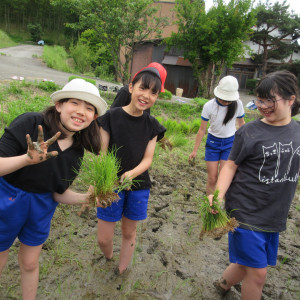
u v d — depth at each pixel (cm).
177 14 2036
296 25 3231
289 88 199
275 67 3625
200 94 2222
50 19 6297
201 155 723
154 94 234
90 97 178
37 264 207
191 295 265
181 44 2083
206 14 1998
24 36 5791
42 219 195
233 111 382
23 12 6141
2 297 233
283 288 288
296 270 318
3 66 1778
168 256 316
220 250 339
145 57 2459
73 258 288
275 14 3206
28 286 205
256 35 3303
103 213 253
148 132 253
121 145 245
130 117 244
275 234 219
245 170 221
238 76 3800
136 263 297
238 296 265
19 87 1020
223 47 1989
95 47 2905
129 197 255
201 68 2141
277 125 213
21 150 176
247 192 216
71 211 370
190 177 565
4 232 186
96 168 218
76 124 181
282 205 212
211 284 281
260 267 211
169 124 830
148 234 351
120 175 254
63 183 195
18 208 182
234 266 254
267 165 210
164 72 273
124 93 284
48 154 152
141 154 253
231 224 211
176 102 1361
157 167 582
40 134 148
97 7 1245
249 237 211
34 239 196
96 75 2553
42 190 187
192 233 367
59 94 178
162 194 473
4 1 5975
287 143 207
